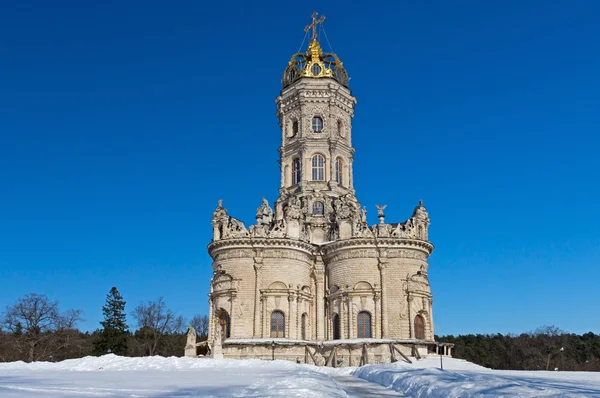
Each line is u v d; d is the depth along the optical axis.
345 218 79.12
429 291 75.06
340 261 76.06
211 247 76.31
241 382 33.25
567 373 49.91
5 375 42.62
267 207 82.88
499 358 143.88
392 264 73.88
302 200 84.12
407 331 71.81
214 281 75.62
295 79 90.69
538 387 23.56
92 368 53.66
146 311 125.00
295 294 73.81
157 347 130.00
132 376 40.62
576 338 155.88
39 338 95.19
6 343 93.69
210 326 74.69
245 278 73.62
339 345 70.56
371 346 69.31
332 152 86.75
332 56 93.00
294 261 75.38
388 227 75.19
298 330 73.31
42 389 28.56
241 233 75.00
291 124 90.38
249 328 72.12
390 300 72.81
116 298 127.38
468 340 159.25
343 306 74.06
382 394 29.48
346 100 91.19
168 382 33.62
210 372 46.31
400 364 49.69
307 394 23.20
